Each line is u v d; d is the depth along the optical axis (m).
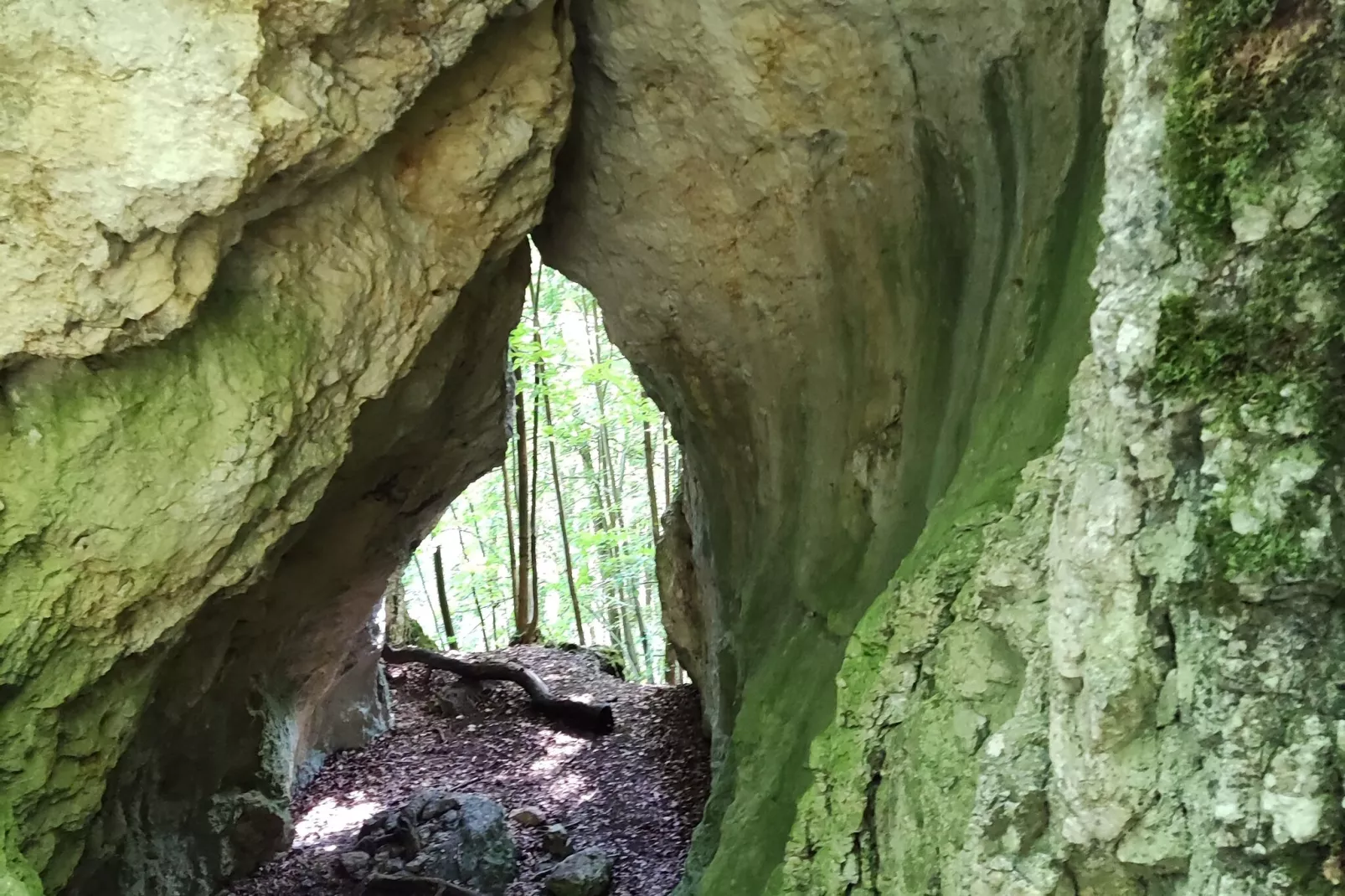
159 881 4.75
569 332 16.41
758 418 4.98
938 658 2.40
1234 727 1.42
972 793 2.17
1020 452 2.51
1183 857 1.58
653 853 6.16
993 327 3.00
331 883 5.75
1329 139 1.30
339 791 7.11
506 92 3.61
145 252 2.61
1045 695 1.94
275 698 6.05
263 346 3.08
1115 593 1.64
